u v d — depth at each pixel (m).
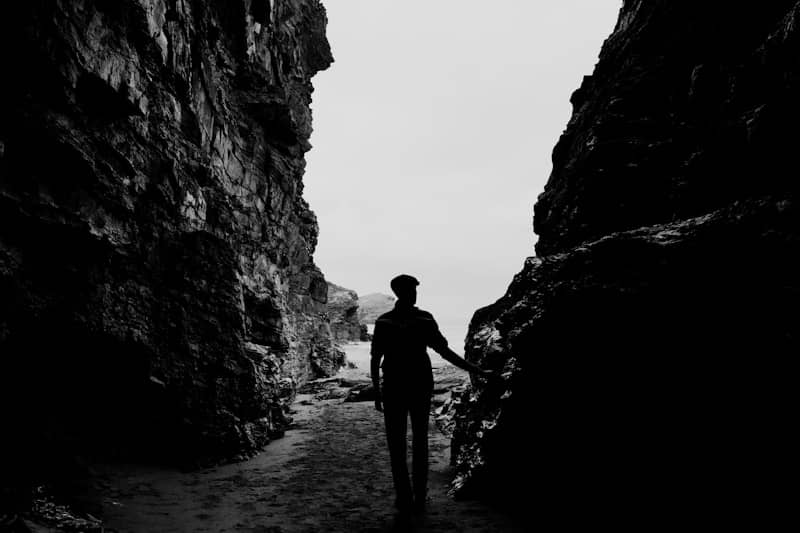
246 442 5.93
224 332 6.65
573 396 3.55
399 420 3.55
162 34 6.43
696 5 5.43
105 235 5.30
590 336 3.39
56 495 3.48
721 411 2.71
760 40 4.21
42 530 2.65
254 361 7.62
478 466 4.03
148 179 6.18
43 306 4.74
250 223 10.49
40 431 4.45
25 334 4.67
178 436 5.57
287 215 13.30
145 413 5.66
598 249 3.62
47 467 3.97
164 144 6.56
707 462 2.74
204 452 5.52
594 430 3.38
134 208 5.94
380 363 3.71
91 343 5.40
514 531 3.30
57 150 4.59
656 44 6.18
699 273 2.94
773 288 2.55
